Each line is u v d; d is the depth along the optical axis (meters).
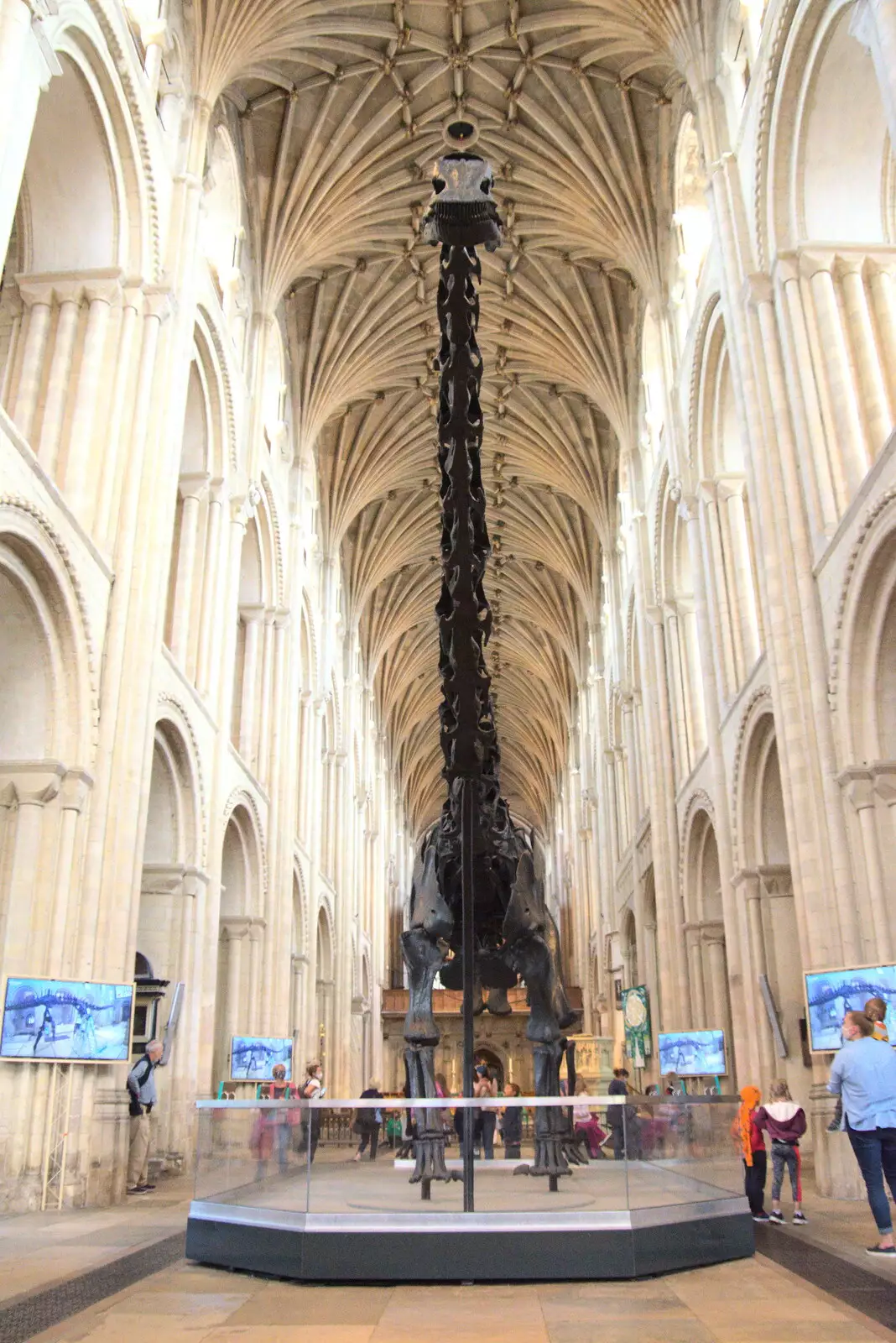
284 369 24.44
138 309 13.15
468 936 7.26
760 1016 15.04
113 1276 6.21
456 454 6.25
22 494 9.96
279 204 20.81
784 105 13.13
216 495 17.39
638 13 17.56
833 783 11.43
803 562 12.33
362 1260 5.93
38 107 12.23
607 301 24.89
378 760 42.25
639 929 25.39
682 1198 6.49
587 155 21.12
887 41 9.57
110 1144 10.63
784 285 12.96
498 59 20.17
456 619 6.73
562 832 47.44
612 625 29.05
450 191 5.59
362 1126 6.57
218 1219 6.58
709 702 17.36
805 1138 14.27
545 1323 4.88
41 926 10.66
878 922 10.55
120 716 11.96
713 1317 4.97
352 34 19.05
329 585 29.11
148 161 13.43
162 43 14.28
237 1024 18.73
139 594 12.45
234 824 19.23
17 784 10.86
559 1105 6.69
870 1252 6.59
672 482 19.64
